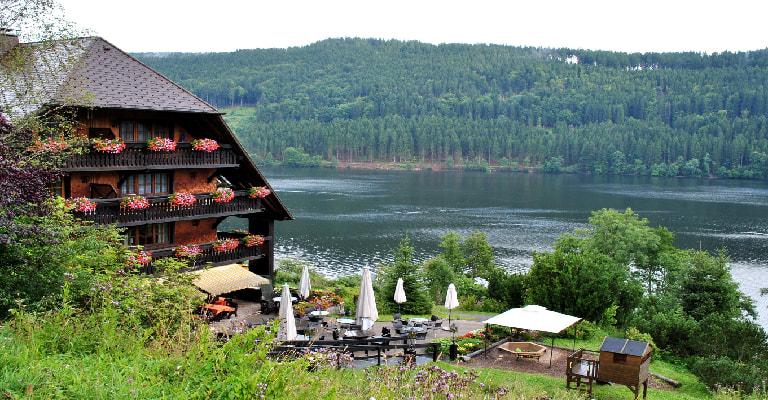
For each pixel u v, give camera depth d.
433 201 145.25
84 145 26.02
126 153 27.94
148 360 11.36
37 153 19.94
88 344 11.93
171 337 13.16
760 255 80.62
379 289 42.31
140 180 30.08
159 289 16.91
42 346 11.38
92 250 17.73
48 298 14.33
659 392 22.97
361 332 28.67
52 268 15.60
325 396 10.61
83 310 13.97
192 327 15.15
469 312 40.09
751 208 135.00
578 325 31.33
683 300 41.75
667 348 30.75
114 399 9.35
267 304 32.31
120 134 29.02
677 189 186.62
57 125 24.34
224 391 9.95
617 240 62.56
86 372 10.08
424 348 27.09
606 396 21.52
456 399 14.22
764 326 48.53
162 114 30.53
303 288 33.81
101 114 27.89
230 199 32.47
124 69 29.53
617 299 38.03
